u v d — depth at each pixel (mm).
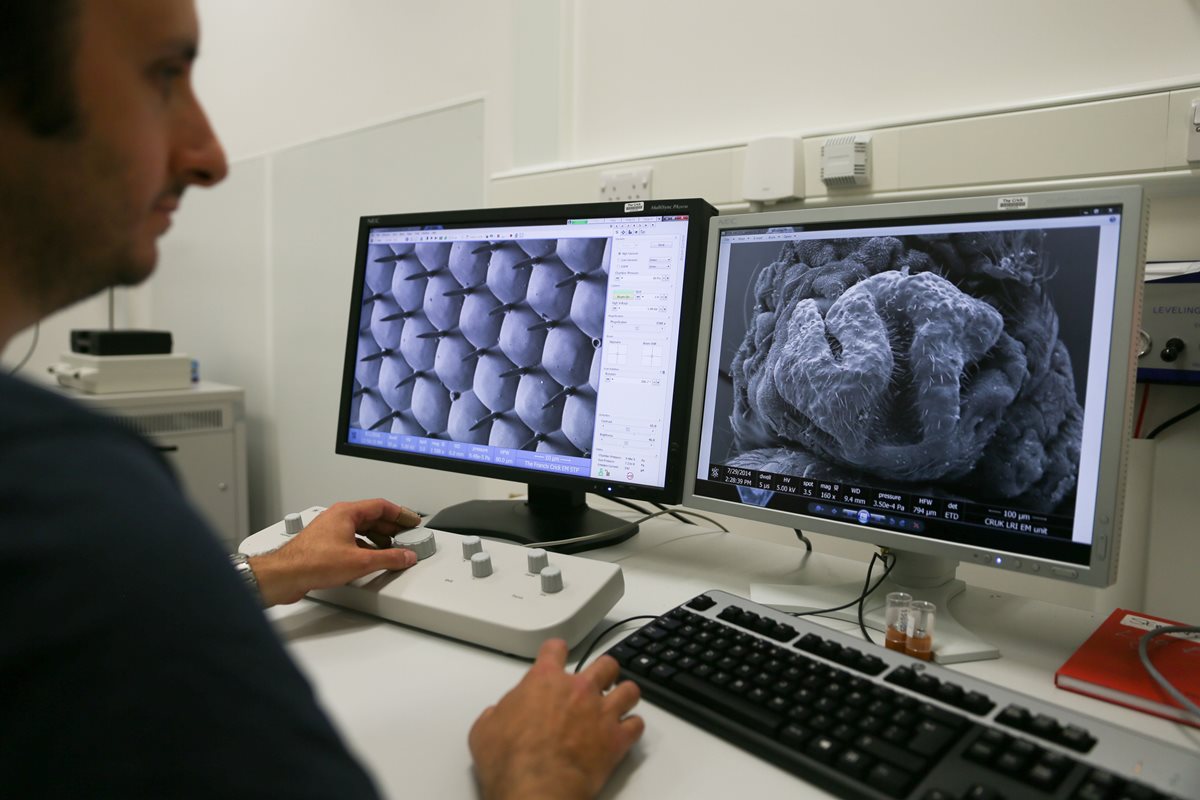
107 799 246
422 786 481
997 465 673
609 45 1460
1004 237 684
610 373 937
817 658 594
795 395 794
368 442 1133
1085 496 631
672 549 1009
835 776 466
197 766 256
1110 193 633
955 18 1083
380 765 504
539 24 1526
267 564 743
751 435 825
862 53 1167
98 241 357
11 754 248
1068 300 650
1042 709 515
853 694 531
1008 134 980
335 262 2066
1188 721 573
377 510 855
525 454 996
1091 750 473
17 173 321
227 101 2438
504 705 509
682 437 882
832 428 767
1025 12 1027
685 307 884
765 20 1259
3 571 246
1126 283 622
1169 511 911
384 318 1123
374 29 1921
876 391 741
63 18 306
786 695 539
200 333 2637
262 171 2295
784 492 795
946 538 694
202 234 2580
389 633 726
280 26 2205
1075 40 993
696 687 561
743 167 1202
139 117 350
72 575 250
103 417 306
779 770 498
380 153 1906
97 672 248
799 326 796
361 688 613
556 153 1526
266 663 287
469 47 1695
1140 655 647
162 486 296
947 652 680
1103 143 917
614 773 493
